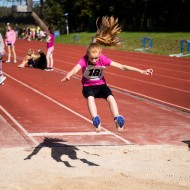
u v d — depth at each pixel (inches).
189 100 515.8
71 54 1242.6
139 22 2447.1
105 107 454.6
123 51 1369.3
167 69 860.6
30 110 429.7
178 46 1369.3
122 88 602.9
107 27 244.8
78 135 335.9
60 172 244.8
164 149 301.6
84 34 2225.6
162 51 1306.6
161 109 456.8
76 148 297.7
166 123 389.4
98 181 229.5
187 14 2190.0
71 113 418.9
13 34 895.1
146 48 1412.4
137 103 487.8
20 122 376.5
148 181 233.1
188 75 764.6
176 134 348.8
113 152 291.0
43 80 653.9
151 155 287.1
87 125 370.3
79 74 736.3
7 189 213.8
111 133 345.7
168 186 226.1
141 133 348.8
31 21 3506.4
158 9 2297.0
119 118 223.1
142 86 624.7
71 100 489.7
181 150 301.0
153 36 1766.7
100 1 2444.6
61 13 2704.2
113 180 232.4
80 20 2694.4
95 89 238.1
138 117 411.8
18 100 484.4
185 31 1972.2
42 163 261.7
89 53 229.1
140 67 896.3
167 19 2310.5
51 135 333.7
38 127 358.9
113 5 2405.3
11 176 236.1
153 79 701.9
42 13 3235.7
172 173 251.0
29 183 224.1
